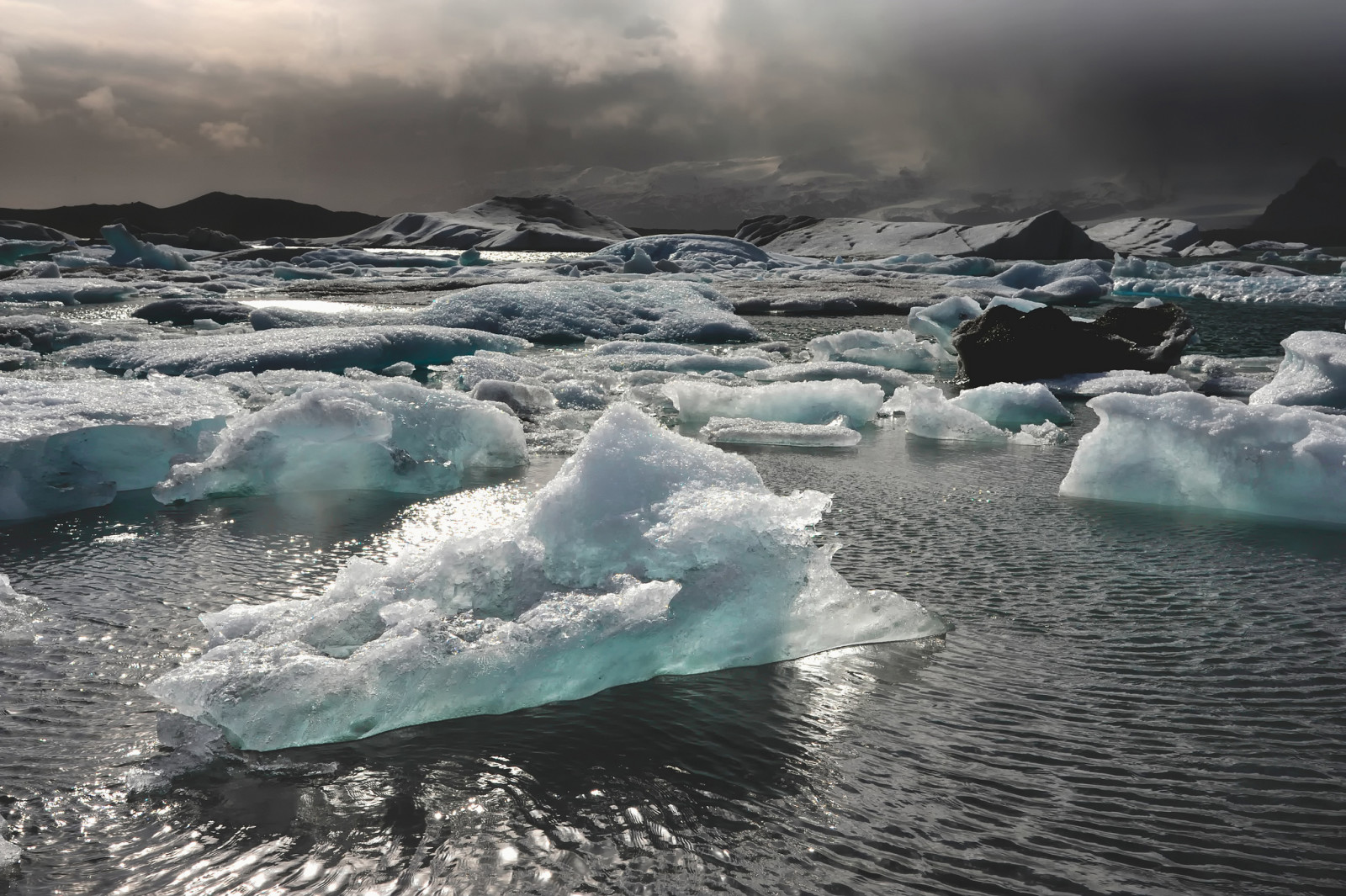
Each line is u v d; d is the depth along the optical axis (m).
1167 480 4.56
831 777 2.13
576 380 8.09
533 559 2.87
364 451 4.79
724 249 34.62
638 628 2.59
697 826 1.94
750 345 12.32
